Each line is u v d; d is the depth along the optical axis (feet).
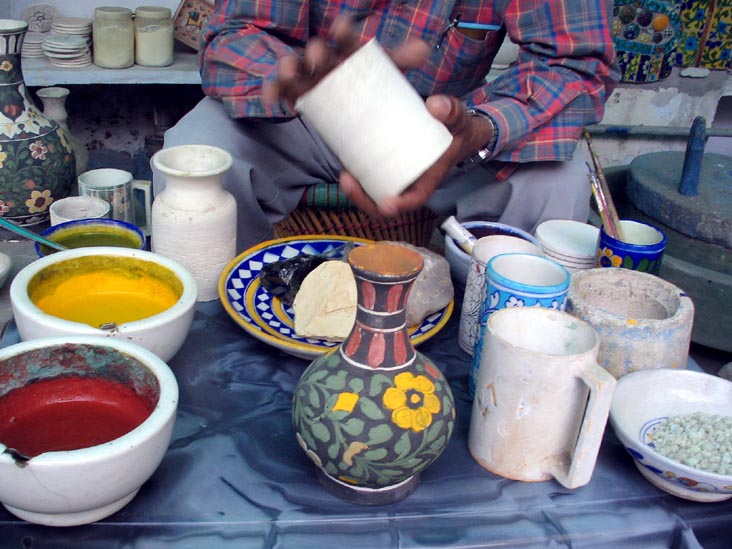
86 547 2.75
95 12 8.45
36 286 3.59
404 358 2.88
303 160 6.45
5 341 3.65
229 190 5.63
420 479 3.12
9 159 6.63
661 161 7.64
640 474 3.27
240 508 2.91
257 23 5.46
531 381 2.93
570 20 5.21
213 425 3.33
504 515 2.98
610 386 2.81
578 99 5.33
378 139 2.81
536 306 3.33
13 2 9.27
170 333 3.31
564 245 4.66
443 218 6.90
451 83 6.12
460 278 4.58
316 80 3.05
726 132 9.50
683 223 6.68
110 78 8.54
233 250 4.38
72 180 7.28
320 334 3.81
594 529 2.96
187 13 9.12
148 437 2.56
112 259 3.82
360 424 2.75
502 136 4.94
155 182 5.23
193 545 2.77
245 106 5.42
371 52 2.81
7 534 2.73
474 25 5.79
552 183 5.58
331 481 3.01
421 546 2.83
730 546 3.16
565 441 3.08
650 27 8.92
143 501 2.89
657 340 3.48
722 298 6.60
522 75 5.29
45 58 8.74
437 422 2.84
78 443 2.86
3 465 2.40
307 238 4.78
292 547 2.80
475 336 3.93
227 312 4.06
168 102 9.79
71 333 3.12
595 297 3.88
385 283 2.69
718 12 9.23
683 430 3.22
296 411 2.92
